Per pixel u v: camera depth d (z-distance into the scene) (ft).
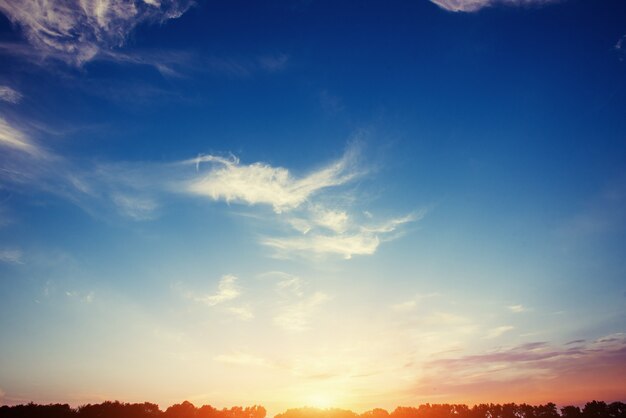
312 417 294.66
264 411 287.89
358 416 290.76
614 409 221.05
